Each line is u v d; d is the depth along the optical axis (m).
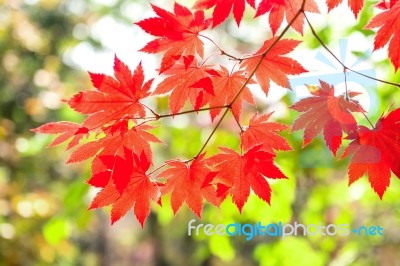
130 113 0.64
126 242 5.17
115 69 0.63
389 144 0.62
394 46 0.63
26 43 2.74
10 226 2.06
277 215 1.29
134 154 0.64
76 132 0.63
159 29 0.62
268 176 0.64
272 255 1.53
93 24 2.93
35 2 2.85
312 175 1.30
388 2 0.64
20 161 2.46
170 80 0.64
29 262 2.16
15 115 2.79
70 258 2.75
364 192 1.30
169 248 3.90
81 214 1.40
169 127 1.38
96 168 0.64
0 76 2.76
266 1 0.64
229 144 1.31
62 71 3.06
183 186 0.66
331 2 0.64
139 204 0.65
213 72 0.64
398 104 0.88
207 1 0.63
